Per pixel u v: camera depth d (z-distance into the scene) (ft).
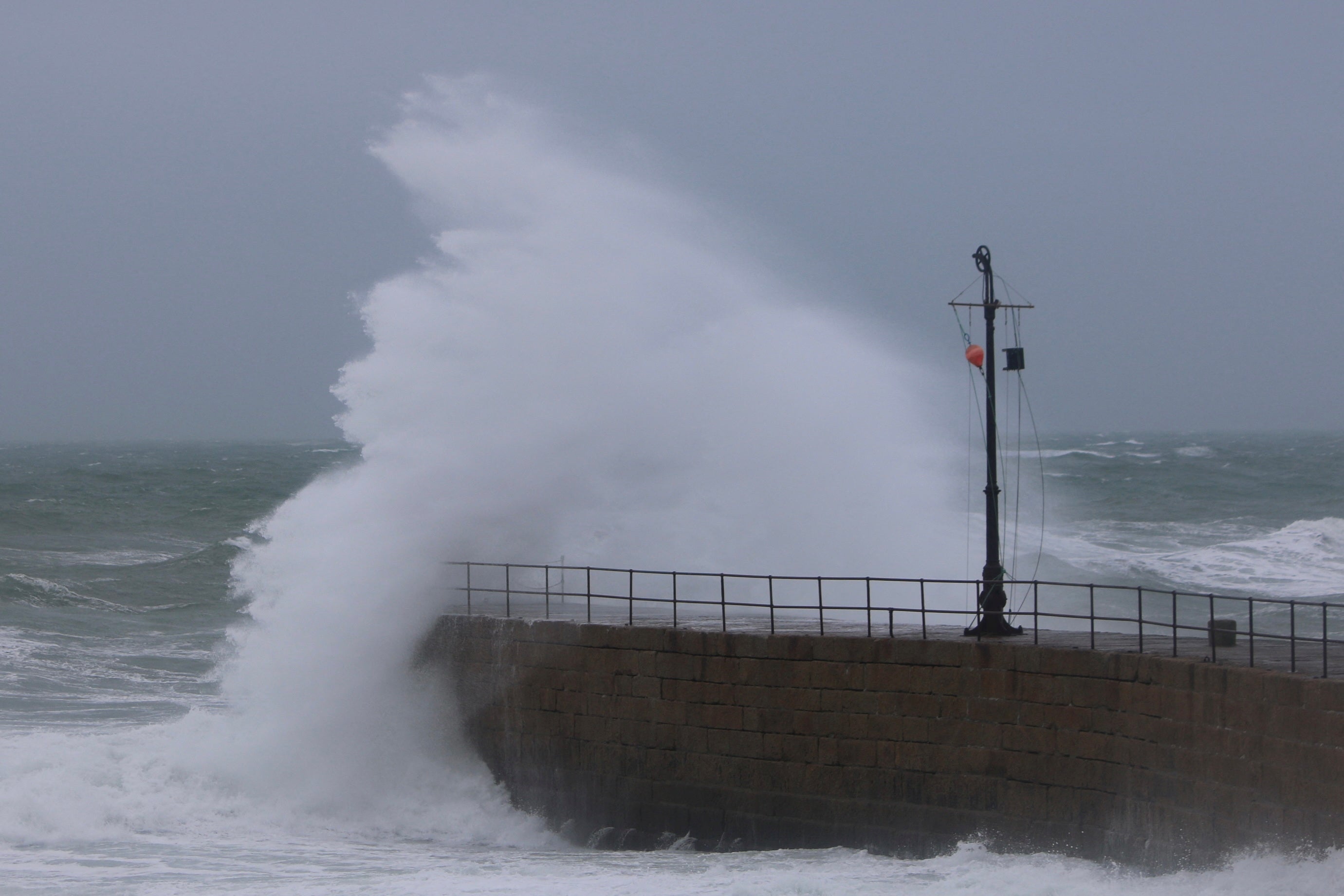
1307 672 156.15
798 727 191.93
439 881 178.91
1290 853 149.79
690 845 199.00
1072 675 173.06
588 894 168.25
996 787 177.99
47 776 224.12
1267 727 153.17
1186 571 459.32
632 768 206.18
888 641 186.39
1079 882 158.30
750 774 195.31
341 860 196.54
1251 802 154.20
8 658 348.18
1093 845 170.19
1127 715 168.04
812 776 190.70
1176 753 162.61
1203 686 160.25
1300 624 356.38
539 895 168.86
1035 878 160.86
